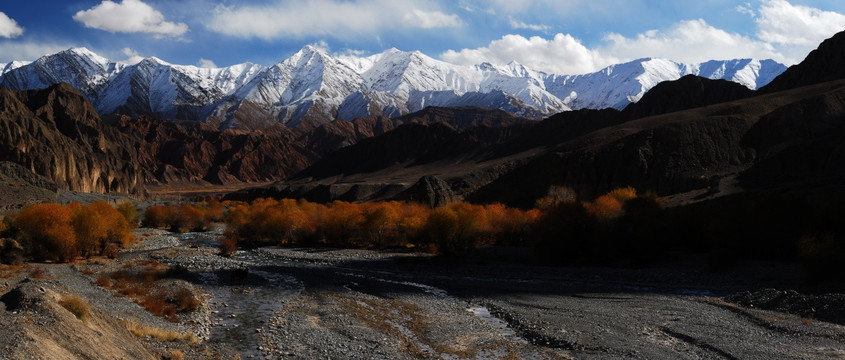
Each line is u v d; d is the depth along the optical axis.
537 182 160.38
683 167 145.12
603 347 30.45
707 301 45.38
